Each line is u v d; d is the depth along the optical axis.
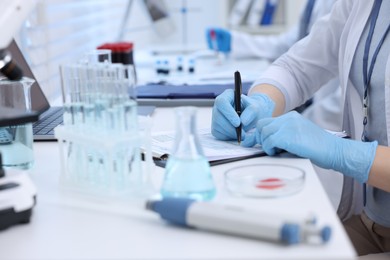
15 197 0.70
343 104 1.39
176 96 1.56
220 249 0.62
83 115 0.82
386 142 1.23
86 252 0.63
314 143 0.98
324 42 1.51
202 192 0.75
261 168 0.86
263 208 0.72
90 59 0.93
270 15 3.77
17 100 1.02
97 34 2.70
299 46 1.58
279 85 1.44
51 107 1.49
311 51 1.54
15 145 0.93
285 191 0.77
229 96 1.15
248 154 0.98
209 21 3.78
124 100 0.78
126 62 1.77
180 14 3.71
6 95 1.01
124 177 0.79
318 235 0.61
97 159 0.80
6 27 0.76
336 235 0.63
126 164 0.79
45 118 1.32
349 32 1.35
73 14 2.30
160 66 2.17
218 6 3.77
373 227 1.31
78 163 0.83
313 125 1.01
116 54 1.75
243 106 1.17
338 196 1.44
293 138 0.96
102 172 0.80
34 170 0.94
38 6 1.85
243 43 2.73
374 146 1.03
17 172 0.76
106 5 2.87
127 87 0.78
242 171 0.85
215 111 1.12
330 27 1.50
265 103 1.22
